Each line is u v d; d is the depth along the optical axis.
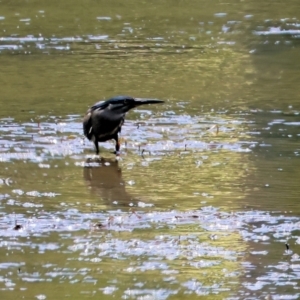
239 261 9.50
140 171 12.79
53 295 8.62
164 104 16.97
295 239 10.11
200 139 14.54
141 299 8.57
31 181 12.23
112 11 29.27
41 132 14.78
